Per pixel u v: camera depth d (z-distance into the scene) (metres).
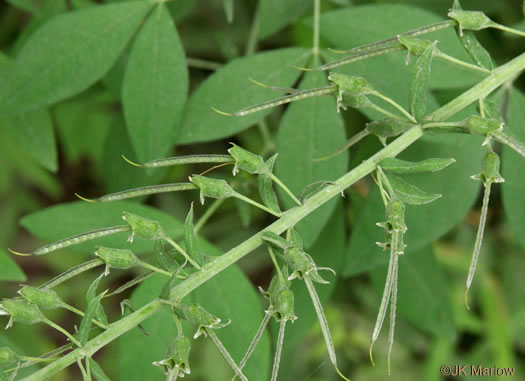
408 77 0.38
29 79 0.38
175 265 0.32
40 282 0.60
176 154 0.54
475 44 0.33
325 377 0.53
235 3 0.53
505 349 0.53
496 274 0.54
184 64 0.38
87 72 0.39
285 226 0.32
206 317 0.30
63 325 0.58
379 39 0.39
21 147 0.42
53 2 0.43
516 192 0.38
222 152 0.54
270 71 0.39
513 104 0.39
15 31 0.51
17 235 0.59
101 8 0.39
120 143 0.44
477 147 0.39
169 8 0.45
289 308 0.30
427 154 0.39
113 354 0.56
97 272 0.57
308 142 0.38
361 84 0.32
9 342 0.36
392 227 0.31
